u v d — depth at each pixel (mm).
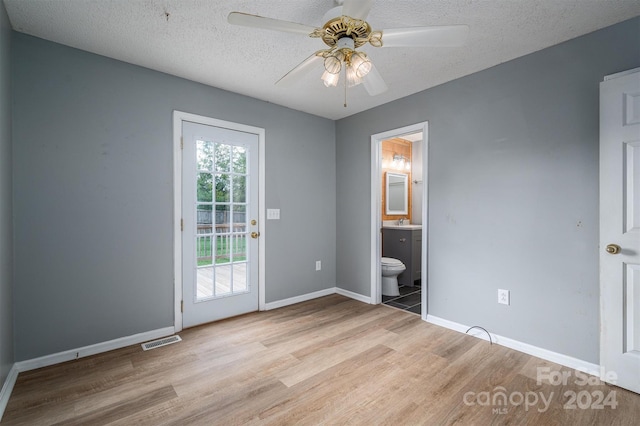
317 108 3412
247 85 2803
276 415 1568
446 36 1471
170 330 2568
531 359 2135
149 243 2475
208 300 2822
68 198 2135
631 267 1759
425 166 2863
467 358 2148
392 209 4715
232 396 1725
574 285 2020
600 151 1846
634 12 1747
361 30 1427
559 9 1725
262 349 2293
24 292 1982
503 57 2270
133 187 2396
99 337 2252
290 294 3426
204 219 2801
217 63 2391
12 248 1920
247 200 3094
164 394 1742
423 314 2883
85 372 1972
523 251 2246
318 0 1675
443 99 2729
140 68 2432
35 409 1612
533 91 2195
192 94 2701
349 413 1585
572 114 2021
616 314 1801
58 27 1922
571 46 2025
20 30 1948
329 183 3807
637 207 1737
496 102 2387
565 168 2053
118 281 2334
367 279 3469
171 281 2584
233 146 2992
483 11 1754
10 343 1857
